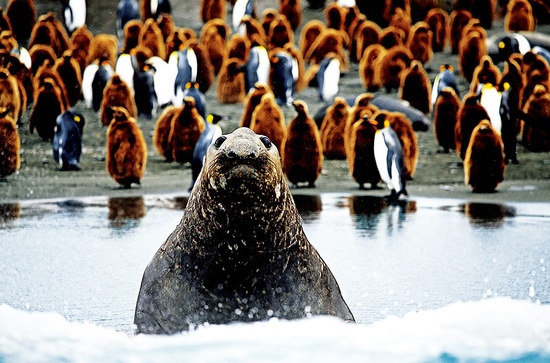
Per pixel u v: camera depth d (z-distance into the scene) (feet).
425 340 23.98
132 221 57.88
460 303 28.68
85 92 120.78
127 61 124.88
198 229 23.89
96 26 171.12
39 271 42.19
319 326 24.12
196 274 23.94
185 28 163.22
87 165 86.84
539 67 120.67
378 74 123.03
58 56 147.02
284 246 24.04
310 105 119.03
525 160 88.53
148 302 24.27
